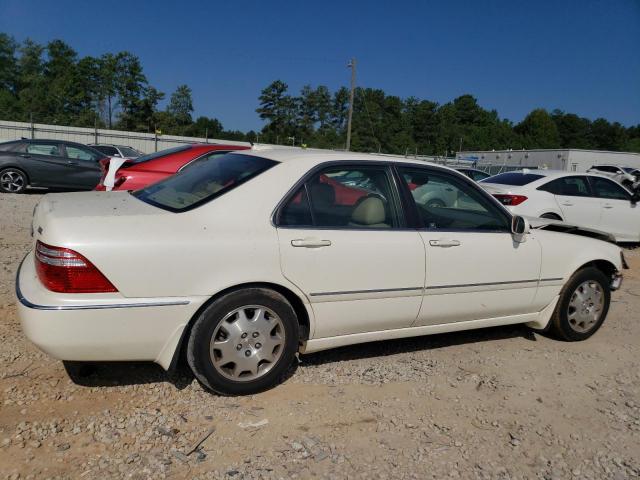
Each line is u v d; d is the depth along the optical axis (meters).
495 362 4.33
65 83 68.44
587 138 124.62
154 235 3.12
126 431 3.02
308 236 3.51
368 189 3.88
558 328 4.79
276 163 3.68
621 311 5.92
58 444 2.87
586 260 4.74
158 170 7.67
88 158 13.73
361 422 3.30
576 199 9.39
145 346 3.13
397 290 3.83
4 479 2.57
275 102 83.06
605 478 2.93
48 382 3.47
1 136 39.72
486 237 4.23
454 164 45.62
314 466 2.85
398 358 4.29
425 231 3.99
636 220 9.95
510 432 3.31
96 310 2.96
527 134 116.94
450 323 4.21
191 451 2.89
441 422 3.37
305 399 3.52
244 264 3.30
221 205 3.41
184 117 74.38
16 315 4.41
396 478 2.80
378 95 92.19
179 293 3.15
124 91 70.50
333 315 3.67
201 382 3.40
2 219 8.87
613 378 4.16
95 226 3.06
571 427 3.41
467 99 114.06
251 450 2.95
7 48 71.62
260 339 3.43
